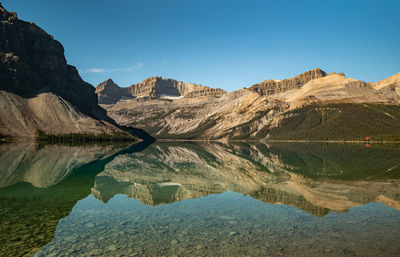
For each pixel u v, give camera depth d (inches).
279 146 7401.6
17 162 2246.6
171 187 1311.5
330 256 509.0
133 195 1103.6
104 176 1668.3
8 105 7829.7
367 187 1245.7
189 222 725.3
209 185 1366.9
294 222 717.3
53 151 3742.6
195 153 4392.2
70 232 638.5
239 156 3722.9
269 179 1568.7
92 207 891.4
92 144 6742.1
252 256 510.6
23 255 509.0
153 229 666.8
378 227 666.2
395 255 512.7
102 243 570.3
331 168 2075.5
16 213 802.8
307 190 1188.5
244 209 863.7
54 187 1263.5
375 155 3437.5
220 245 563.2
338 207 874.8
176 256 510.0
